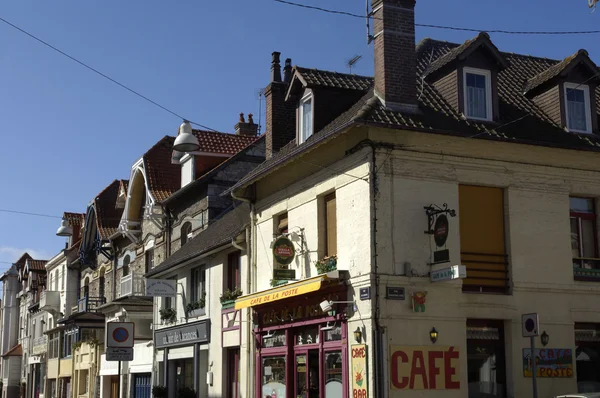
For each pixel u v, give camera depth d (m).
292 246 17.44
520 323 15.55
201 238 25.55
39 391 52.59
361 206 15.31
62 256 47.94
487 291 15.53
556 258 16.19
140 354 29.36
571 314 16.05
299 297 17.19
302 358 17.52
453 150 15.69
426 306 14.91
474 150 15.85
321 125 18.28
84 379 39.28
